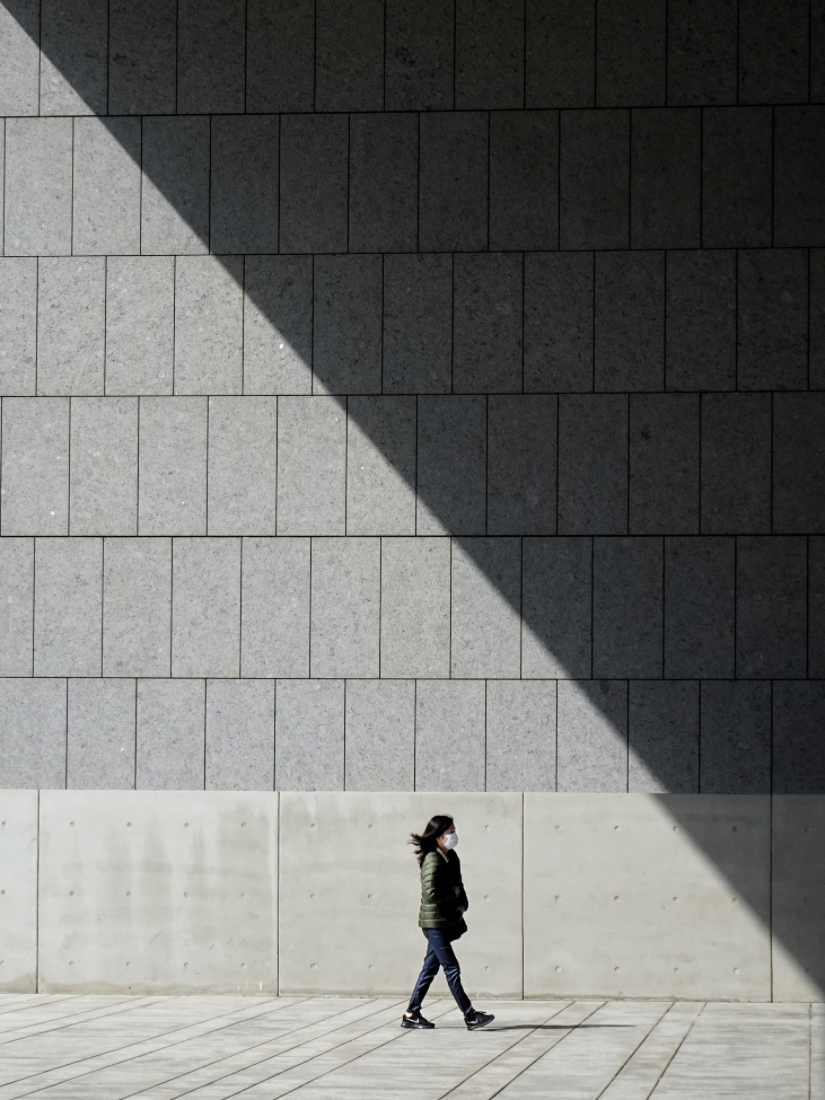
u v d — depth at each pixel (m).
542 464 14.34
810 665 13.99
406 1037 11.70
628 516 14.23
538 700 14.19
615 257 14.37
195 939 14.24
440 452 14.43
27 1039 11.66
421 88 14.61
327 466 14.52
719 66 14.37
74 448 14.75
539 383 14.38
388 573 14.40
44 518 14.72
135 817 14.38
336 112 14.67
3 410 14.84
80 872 14.38
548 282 14.42
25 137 14.95
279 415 14.59
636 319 14.33
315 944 14.15
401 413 14.48
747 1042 11.45
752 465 14.16
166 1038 11.69
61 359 14.81
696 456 14.21
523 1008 13.38
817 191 14.23
